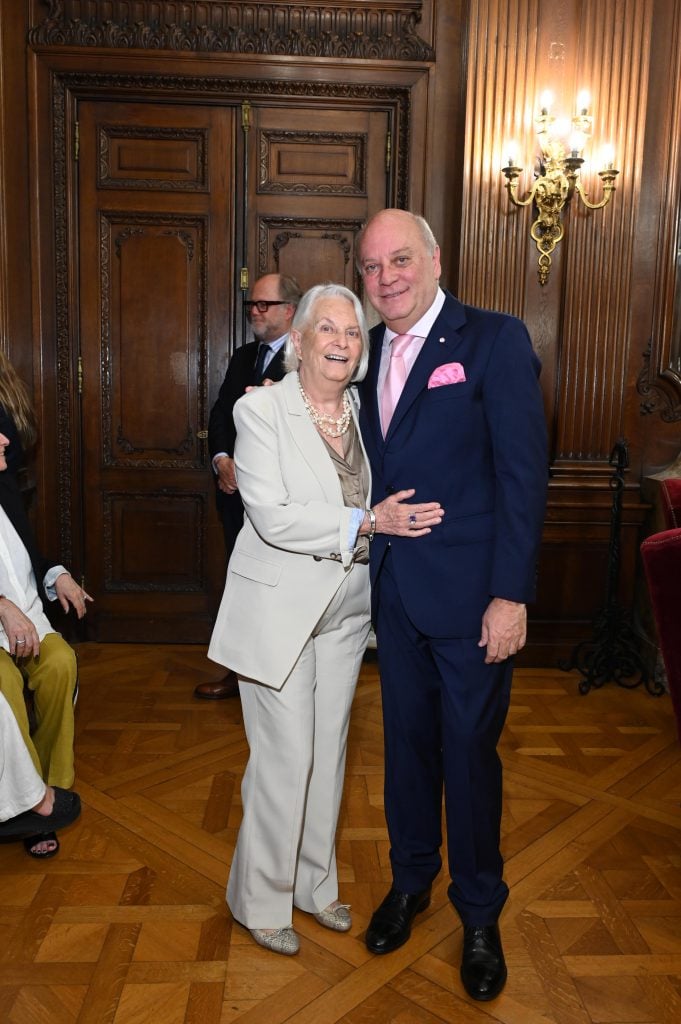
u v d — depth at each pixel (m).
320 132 4.49
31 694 2.74
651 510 4.35
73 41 4.27
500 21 4.18
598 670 4.20
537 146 4.24
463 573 1.91
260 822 2.05
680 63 4.26
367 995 1.93
